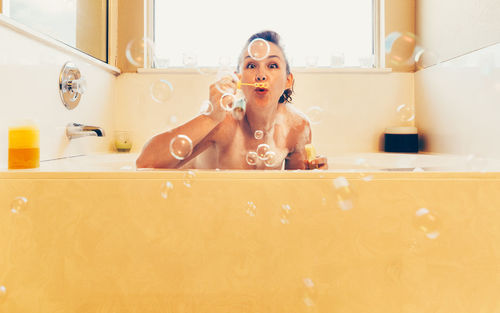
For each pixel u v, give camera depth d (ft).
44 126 3.77
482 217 2.63
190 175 2.64
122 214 2.63
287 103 4.96
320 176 2.64
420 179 2.63
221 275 2.64
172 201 2.63
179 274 2.64
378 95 6.10
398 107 6.12
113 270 2.63
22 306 2.63
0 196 2.62
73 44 4.78
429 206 2.64
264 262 2.64
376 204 2.64
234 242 2.63
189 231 2.63
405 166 4.07
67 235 2.63
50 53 3.87
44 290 2.62
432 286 2.63
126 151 5.65
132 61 6.03
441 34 5.30
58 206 2.62
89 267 2.63
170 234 2.63
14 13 3.43
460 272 2.64
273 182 2.63
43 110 3.74
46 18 4.09
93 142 5.08
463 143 4.71
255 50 4.36
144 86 5.98
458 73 4.81
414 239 2.63
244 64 4.44
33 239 2.63
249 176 2.63
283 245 2.64
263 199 2.64
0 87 3.08
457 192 2.64
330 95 6.04
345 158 5.04
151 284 2.64
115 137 5.63
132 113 5.99
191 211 2.63
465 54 4.63
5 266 2.62
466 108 4.63
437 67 5.38
